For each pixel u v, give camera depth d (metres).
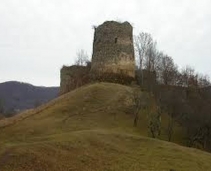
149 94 74.75
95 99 70.69
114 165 40.97
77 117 63.53
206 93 81.31
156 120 63.50
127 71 84.06
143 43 93.94
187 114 68.81
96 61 85.31
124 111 67.62
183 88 81.38
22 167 36.16
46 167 37.09
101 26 85.56
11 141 50.09
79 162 39.75
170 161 44.62
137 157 44.34
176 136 65.31
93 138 46.81
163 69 94.69
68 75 92.06
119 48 84.06
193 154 48.28
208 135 66.44
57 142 43.19
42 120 62.25
